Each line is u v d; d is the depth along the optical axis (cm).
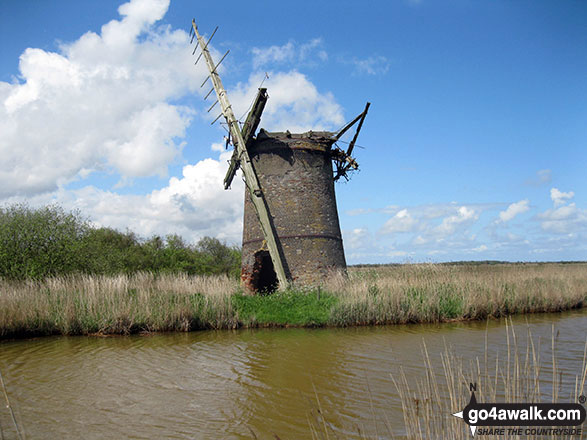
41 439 617
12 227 2136
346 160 2097
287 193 1959
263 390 828
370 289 1714
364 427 632
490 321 1633
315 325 1558
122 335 1439
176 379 912
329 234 1981
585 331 1377
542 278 2352
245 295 1816
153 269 3347
